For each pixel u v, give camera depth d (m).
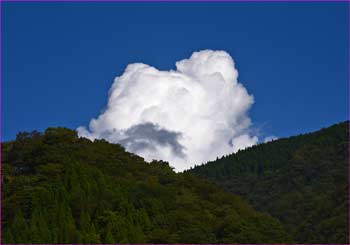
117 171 130.25
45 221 94.38
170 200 125.12
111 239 95.25
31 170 126.00
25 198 105.38
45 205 101.06
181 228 112.25
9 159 130.75
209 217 122.50
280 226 132.38
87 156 128.62
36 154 129.50
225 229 119.50
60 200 102.56
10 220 101.06
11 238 89.75
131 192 117.19
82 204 102.56
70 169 113.81
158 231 105.00
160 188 126.44
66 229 92.69
